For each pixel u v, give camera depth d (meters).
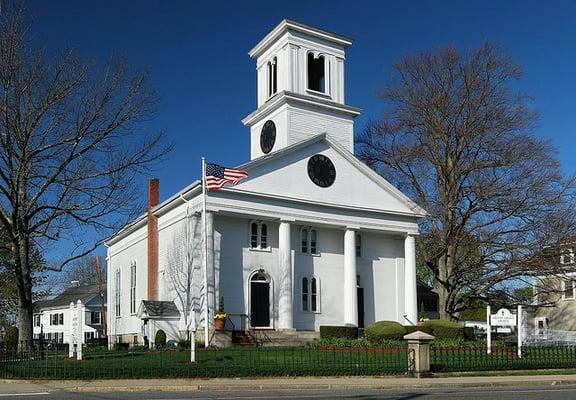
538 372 24.78
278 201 38.88
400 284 44.47
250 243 38.94
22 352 23.17
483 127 43.31
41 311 87.81
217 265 37.44
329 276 41.50
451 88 44.53
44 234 29.89
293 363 23.14
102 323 78.56
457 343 34.09
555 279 49.00
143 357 26.08
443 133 44.69
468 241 43.56
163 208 40.81
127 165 29.17
